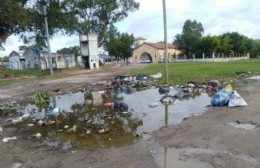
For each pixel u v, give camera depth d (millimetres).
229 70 22812
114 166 5398
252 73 20953
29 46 59656
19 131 8484
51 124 9156
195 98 12023
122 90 15930
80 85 20062
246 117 8156
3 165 5801
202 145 6160
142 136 7160
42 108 12297
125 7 55406
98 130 8008
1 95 17391
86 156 6008
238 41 74062
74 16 46625
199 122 8008
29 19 38094
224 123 7719
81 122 9180
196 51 68625
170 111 9828
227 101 9961
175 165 5238
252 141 6230
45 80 26500
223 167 5027
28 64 61250
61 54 59562
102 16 53938
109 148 6422
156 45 84250
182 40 70000
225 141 6328
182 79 18266
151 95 13578
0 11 32656
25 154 6367
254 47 89062
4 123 9742
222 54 69500
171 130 7445
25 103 14016
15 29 37781
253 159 5312
